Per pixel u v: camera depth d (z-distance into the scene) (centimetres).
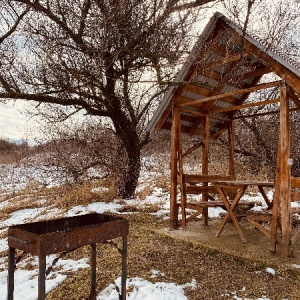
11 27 809
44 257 292
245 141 1353
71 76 809
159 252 542
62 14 791
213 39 602
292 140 1191
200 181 683
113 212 834
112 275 455
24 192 1198
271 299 396
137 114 1028
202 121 760
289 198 504
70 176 1047
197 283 437
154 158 1574
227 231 657
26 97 816
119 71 870
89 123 1081
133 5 759
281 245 541
